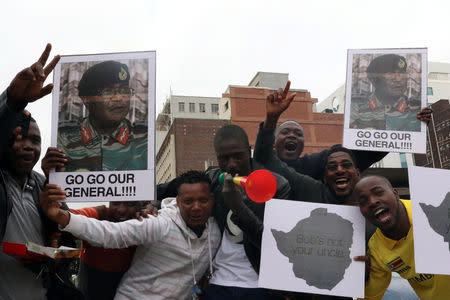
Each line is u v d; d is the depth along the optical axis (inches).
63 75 117.2
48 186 106.0
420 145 128.9
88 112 115.8
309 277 119.4
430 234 118.3
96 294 125.5
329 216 123.3
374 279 129.1
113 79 116.8
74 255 114.3
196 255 120.3
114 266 127.1
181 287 119.1
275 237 121.5
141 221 115.5
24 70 96.9
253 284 122.9
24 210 113.6
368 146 130.6
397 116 130.7
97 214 131.1
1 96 101.7
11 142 112.8
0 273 109.8
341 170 140.9
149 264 119.0
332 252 121.3
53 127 115.8
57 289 116.5
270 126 138.5
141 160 113.5
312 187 143.3
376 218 119.5
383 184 120.5
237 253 125.8
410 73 132.0
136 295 118.1
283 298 126.6
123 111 115.6
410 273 128.6
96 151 114.6
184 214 118.7
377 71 133.1
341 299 132.6
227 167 139.4
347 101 133.0
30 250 103.8
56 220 105.1
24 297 109.8
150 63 117.0
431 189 121.0
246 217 123.0
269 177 94.3
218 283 123.3
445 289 128.0
